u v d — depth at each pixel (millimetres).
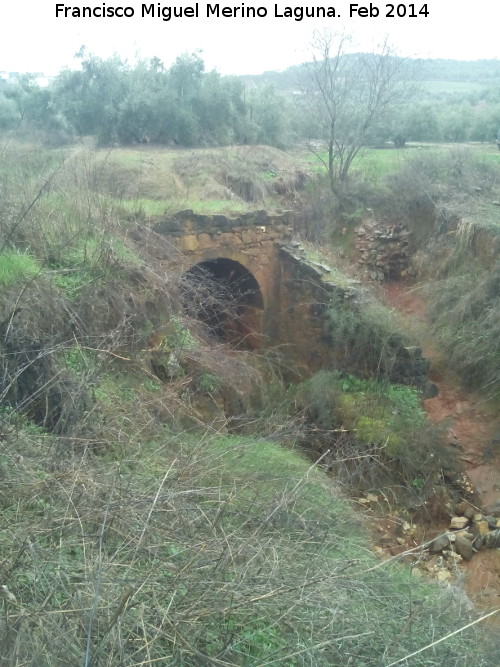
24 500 3961
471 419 11148
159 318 8961
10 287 6602
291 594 3580
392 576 4805
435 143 27469
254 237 13297
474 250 14594
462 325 12781
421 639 3789
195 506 4125
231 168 20016
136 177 16578
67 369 5715
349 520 5852
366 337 11469
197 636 3230
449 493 9625
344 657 3412
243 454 5969
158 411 6594
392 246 17219
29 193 9070
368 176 19734
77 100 22578
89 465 4500
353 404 10688
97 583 2969
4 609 3037
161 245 11242
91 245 8883
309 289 12781
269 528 4336
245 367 10602
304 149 26500
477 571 8250
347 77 20703
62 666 2836
